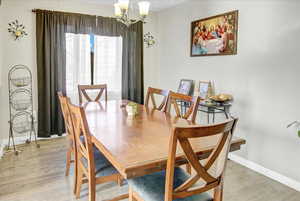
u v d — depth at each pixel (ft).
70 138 8.18
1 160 9.77
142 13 7.77
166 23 14.35
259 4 8.82
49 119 12.30
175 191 4.16
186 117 7.91
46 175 8.52
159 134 5.74
